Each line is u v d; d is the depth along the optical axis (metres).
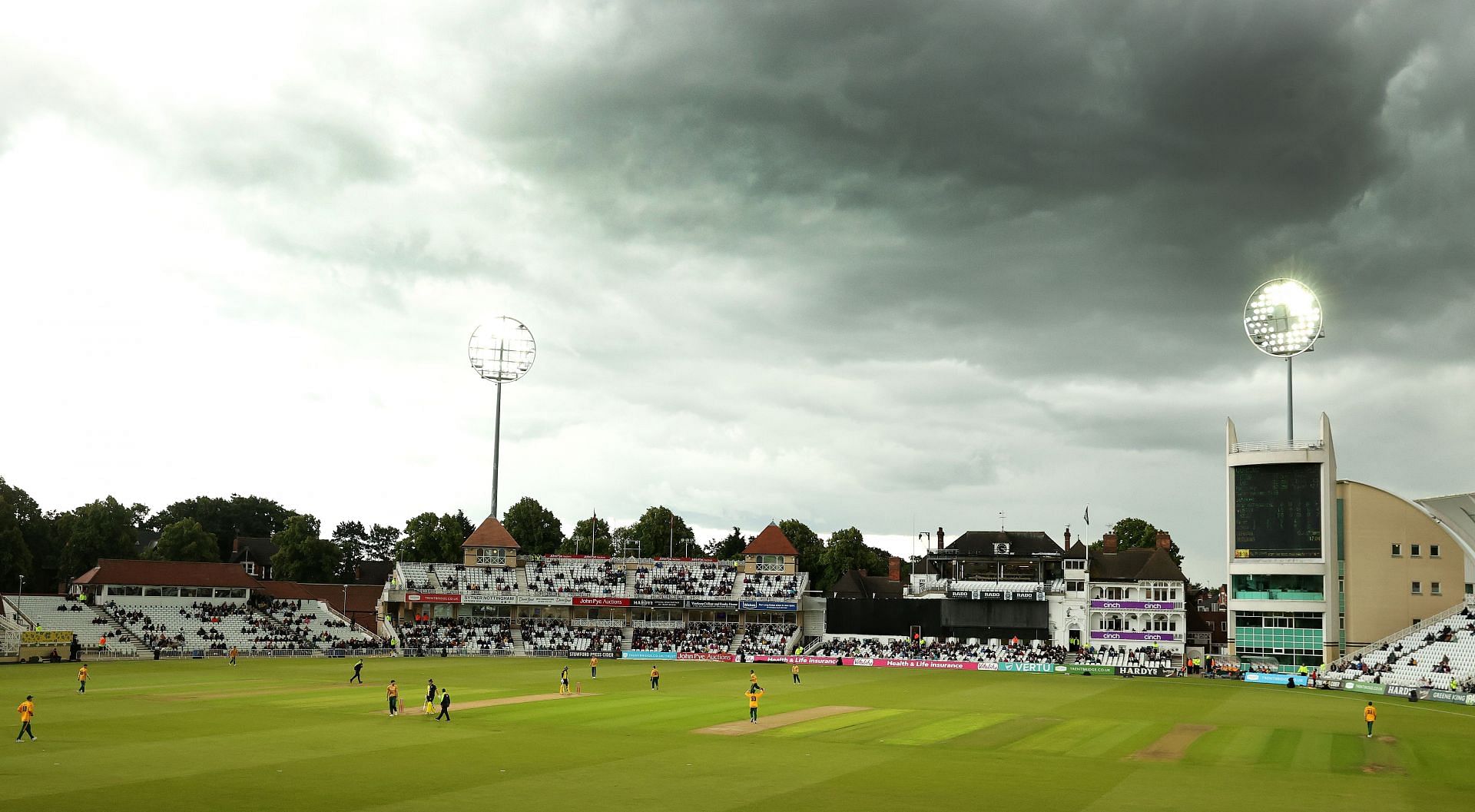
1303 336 120.25
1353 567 118.00
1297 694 91.00
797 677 94.88
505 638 134.88
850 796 38.47
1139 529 185.38
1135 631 130.50
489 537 148.25
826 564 183.25
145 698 70.25
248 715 61.09
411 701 70.56
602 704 70.75
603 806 35.94
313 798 36.34
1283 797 39.91
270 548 197.88
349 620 138.00
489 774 41.72
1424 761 50.19
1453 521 100.12
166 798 35.81
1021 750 52.03
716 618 145.38
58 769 41.38
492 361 150.75
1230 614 120.69
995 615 134.12
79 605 121.38
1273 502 119.38
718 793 38.72
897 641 134.88
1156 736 58.22
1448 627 104.31
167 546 160.75
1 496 134.38
